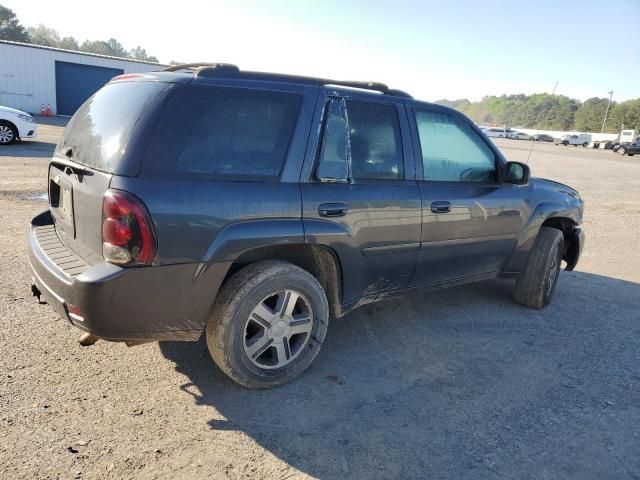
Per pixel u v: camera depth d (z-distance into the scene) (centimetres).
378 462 263
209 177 282
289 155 312
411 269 388
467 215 412
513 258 474
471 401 327
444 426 297
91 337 300
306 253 342
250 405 304
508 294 547
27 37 9819
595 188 1706
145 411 290
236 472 248
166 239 265
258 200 295
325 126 329
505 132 6731
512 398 334
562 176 2062
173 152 273
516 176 443
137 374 328
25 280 463
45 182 937
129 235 256
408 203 368
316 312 334
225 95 296
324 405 311
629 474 267
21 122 1461
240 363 306
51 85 3053
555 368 381
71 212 304
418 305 496
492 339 427
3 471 235
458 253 417
